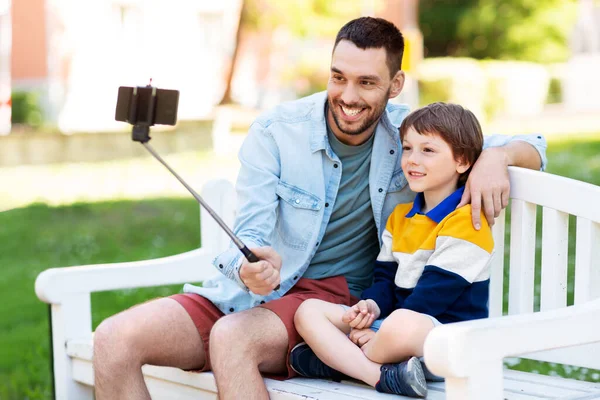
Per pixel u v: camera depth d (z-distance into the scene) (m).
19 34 12.69
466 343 1.52
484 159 2.19
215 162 10.20
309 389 2.02
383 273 2.26
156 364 2.20
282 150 2.32
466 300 2.11
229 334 2.02
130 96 1.91
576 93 16.55
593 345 2.07
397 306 2.20
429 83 14.15
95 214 7.67
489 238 2.11
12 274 5.71
